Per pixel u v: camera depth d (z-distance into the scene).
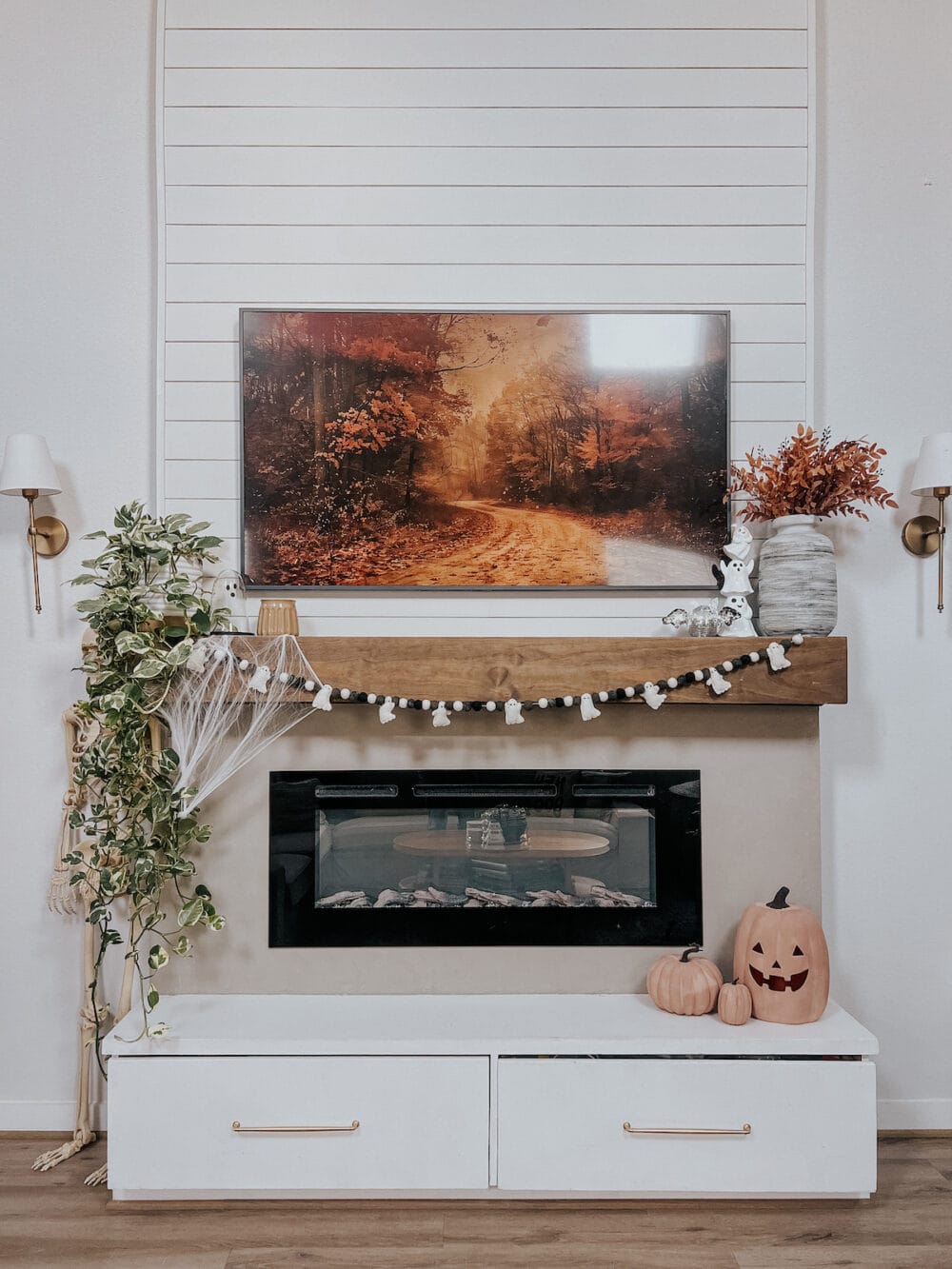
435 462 2.50
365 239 2.54
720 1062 2.06
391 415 2.50
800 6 2.55
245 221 2.54
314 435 2.49
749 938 2.19
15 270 2.56
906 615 2.56
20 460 2.37
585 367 2.51
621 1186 2.06
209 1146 2.07
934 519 2.55
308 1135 2.07
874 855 2.55
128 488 2.56
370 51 2.54
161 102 2.54
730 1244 1.98
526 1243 1.98
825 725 2.56
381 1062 2.07
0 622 2.56
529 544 2.51
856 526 2.56
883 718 2.56
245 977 2.35
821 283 2.57
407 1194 2.13
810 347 2.54
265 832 2.35
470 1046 2.07
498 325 2.51
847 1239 2.00
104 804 2.24
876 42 2.57
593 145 2.55
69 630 2.55
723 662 2.26
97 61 2.57
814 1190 2.06
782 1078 2.06
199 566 2.49
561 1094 2.06
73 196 2.57
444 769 2.37
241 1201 2.13
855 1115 2.06
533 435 2.50
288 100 2.54
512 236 2.55
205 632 2.23
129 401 2.56
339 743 2.36
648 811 2.37
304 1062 2.07
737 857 2.35
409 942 2.34
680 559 2.51
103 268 2.57
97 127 2.57
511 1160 2.06
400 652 2.27
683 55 2.55
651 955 2.35
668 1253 1.95
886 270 2.57
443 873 2.37
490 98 2.55
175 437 2.54
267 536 2.50
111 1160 2.07
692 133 2.55
